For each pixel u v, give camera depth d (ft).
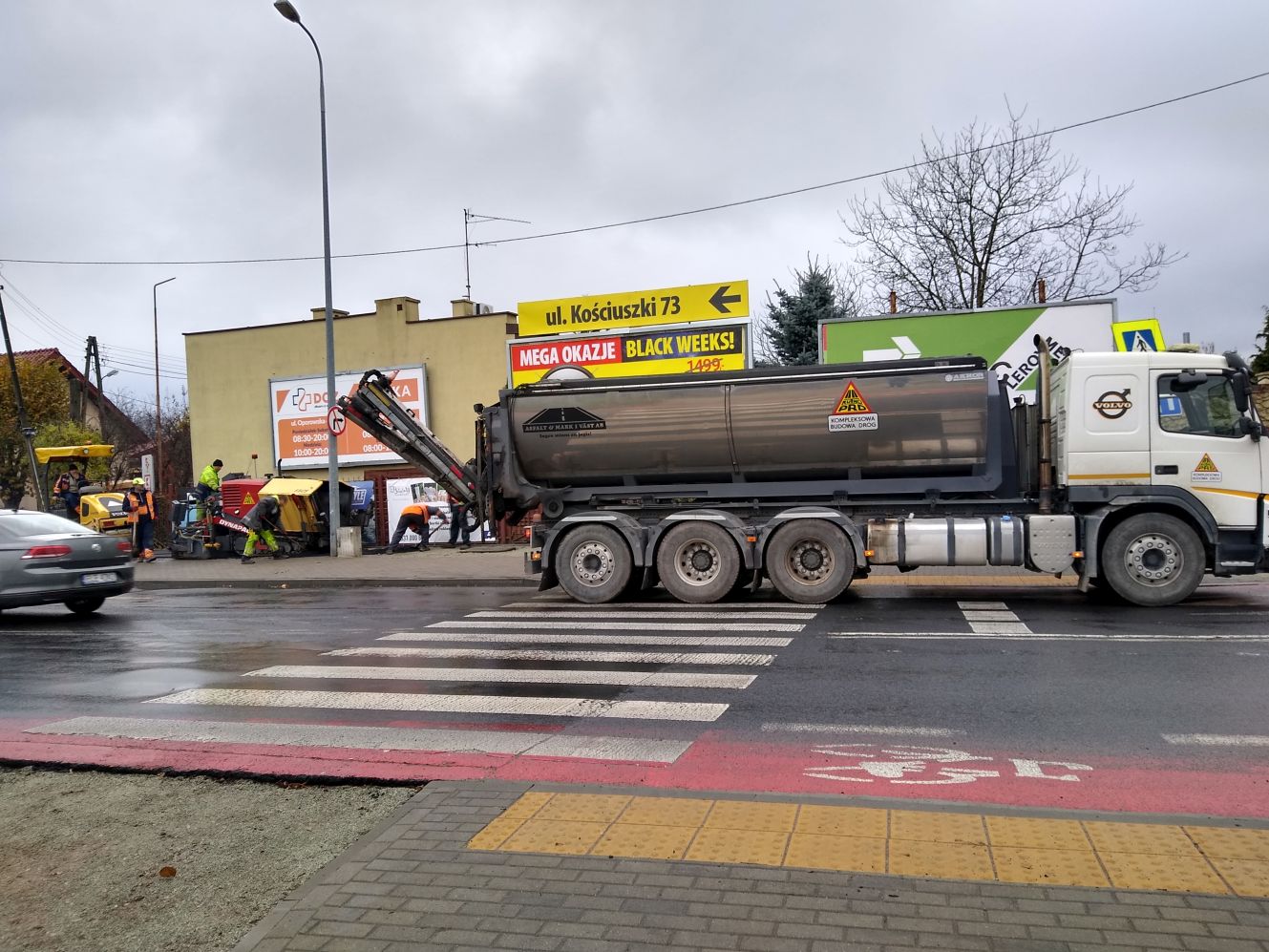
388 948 11.16
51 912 12.92
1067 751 18.70
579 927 11.41
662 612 39.14
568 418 42.75
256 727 22.47
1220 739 19.26
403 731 21.56
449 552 71.72
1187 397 37.04
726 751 19.43
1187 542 36.52
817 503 41.47
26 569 42.19
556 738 20.63
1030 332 62.44
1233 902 11.49
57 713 25.00
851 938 10.93
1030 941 10.74
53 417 130.72
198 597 53.72
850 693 23.97
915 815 14.52
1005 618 34.86
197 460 92.38
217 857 14.58
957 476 40.09
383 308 86.22
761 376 40.96
